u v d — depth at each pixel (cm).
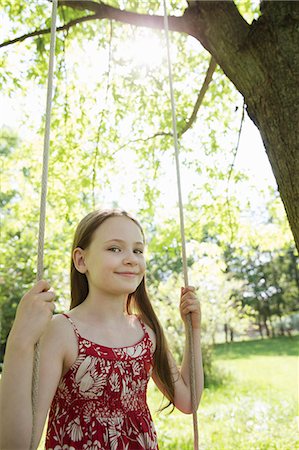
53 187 556
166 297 1080
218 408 652
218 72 529
